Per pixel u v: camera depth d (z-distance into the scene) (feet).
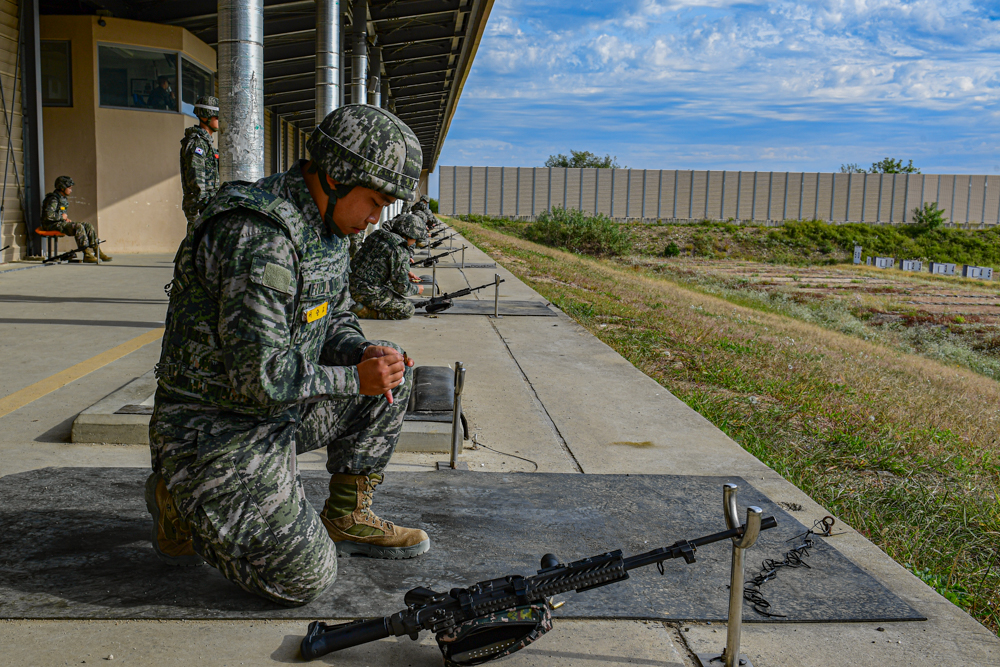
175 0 53.62
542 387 19.40
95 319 25.54
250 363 6.66
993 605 10.18
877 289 128.26
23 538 9.16
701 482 12.25
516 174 236.43
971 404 28.48
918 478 15.89
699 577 8.91
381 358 7.17
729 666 7.10
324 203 7.20
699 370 26.55
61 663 6.79
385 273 22.36
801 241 200.95
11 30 43.93
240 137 18.92
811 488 14.51
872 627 8.05
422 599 7.11
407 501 10.84
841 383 26.94
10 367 18.75
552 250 135.33
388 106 86.74
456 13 57.21
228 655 7.02
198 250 6.97
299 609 7.79
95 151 53.11
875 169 323.57
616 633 7.70
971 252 212.64
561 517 10.47
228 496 7.25
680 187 233.55
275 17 52.29
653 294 64.03
